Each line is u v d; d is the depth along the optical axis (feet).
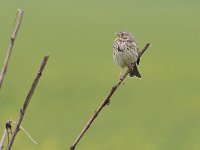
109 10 149.07
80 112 63.46
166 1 164.25
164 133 57.62
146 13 147.33
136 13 146.82
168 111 66.64
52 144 50.65
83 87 76.69
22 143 49.96
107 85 78.54
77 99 69.56
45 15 140.26
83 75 84.43
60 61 94.68
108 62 94.89
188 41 118.01
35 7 148.46
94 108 65.46
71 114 62.44
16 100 65.16
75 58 98.02
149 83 81.30
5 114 57.00
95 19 138.21
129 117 63.05
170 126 60.44
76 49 107.24
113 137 55.16
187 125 61.05
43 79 80.28
